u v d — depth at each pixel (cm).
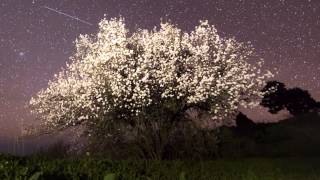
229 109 2744
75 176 1279
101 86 2753
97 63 2794
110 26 2927
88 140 2814
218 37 2923
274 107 4122
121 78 2727
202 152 2731
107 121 2755
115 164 1700
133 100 2708
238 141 3212
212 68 2809
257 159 2877
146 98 2678
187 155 2722
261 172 2006
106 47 2856
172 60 2736
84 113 2884
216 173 1903
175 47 2812
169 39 2903
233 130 3538
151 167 1819
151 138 2694
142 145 2695
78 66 3039
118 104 2691
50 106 3070
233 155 3064
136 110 2603
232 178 1803
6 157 1628
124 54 2772
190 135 2739
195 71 2786
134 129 2720
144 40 2947
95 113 2797
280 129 3628
